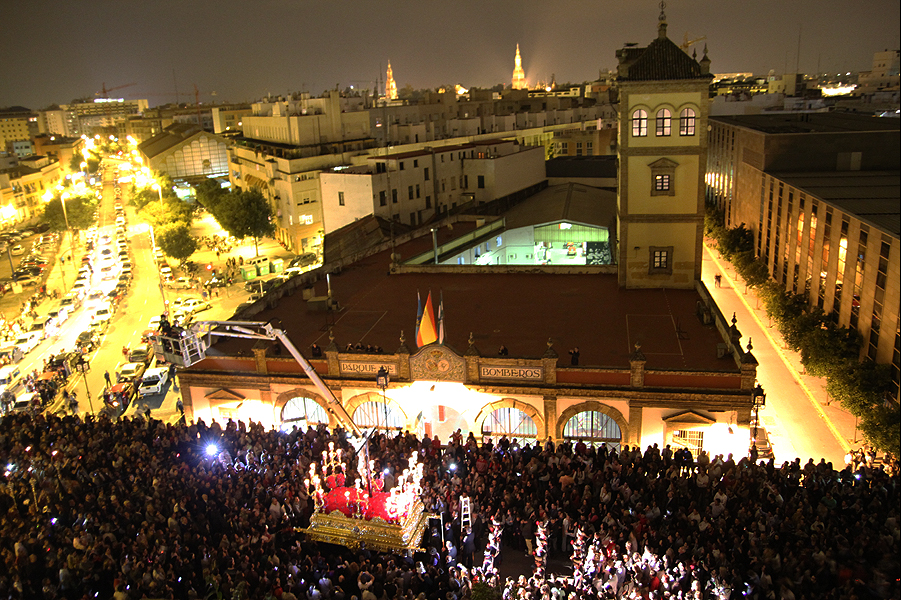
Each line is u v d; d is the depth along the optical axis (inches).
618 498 1087.0
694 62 1886.1
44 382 2057.1
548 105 6914.4
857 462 1285.7
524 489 1137.4
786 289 2285.9
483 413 1496.1
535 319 1822.1
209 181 5073.8
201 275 3649.1
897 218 1528.1
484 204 3609.7
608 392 1411.2
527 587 940.0
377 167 3631.9
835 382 1552.7
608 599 908.0
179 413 1911.9
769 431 1624.0
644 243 2025.1
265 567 975.6
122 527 1072.8
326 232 3718.0
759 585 870.4
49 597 924.6
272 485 1186.0
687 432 1406.3
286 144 4510.3
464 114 5984.3
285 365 1568.7
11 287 3590.1
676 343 1598.2
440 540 1077.8
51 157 7426.2
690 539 976.9
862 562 868.6
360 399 1539.1
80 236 4963.1
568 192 3572.8
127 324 2812.5
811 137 2327.8
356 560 1040.2
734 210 3228.3
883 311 1504.7
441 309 1460.4
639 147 1956.2
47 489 1175.6
